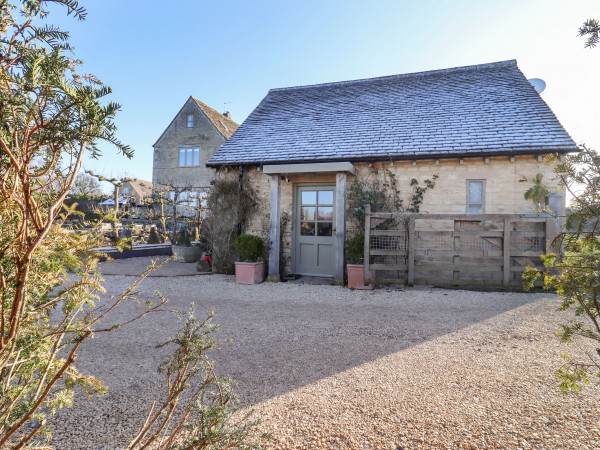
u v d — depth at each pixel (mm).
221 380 1566
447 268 6641
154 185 23984
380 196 7777
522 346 3484
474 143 7258
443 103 9133
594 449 1766
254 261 7758
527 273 2076
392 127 8602
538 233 6363
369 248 6898
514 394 2424
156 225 17266
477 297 5906
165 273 8680
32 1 1032
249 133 10086
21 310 1078
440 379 2719
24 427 2066
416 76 10953
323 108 10539
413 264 6781
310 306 5469
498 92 8945
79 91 958
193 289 6816
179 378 1438
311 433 1978
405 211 7707
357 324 4414
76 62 1069
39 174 979
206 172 22922
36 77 917
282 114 10820
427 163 7637
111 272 8570
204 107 24234
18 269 1007
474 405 2277
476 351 3371
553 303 5363
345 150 8062
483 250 6551
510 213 7023
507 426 2012
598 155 1807
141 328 4254
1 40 982
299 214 8547
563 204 6781
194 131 23375
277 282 7633
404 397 2414
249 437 1449
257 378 2791
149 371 2957
